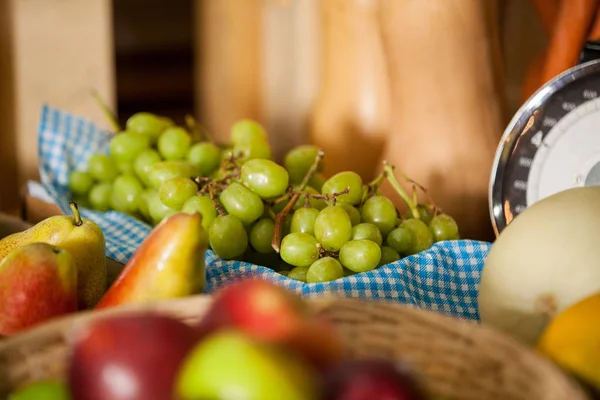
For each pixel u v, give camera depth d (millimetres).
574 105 648
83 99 1137
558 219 557
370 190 721
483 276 583
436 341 500
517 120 662
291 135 1198
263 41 1176
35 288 561
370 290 634
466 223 799
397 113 823
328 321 491
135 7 1413
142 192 795
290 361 420
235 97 1211
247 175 699
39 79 1115
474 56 789
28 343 496
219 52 1208
